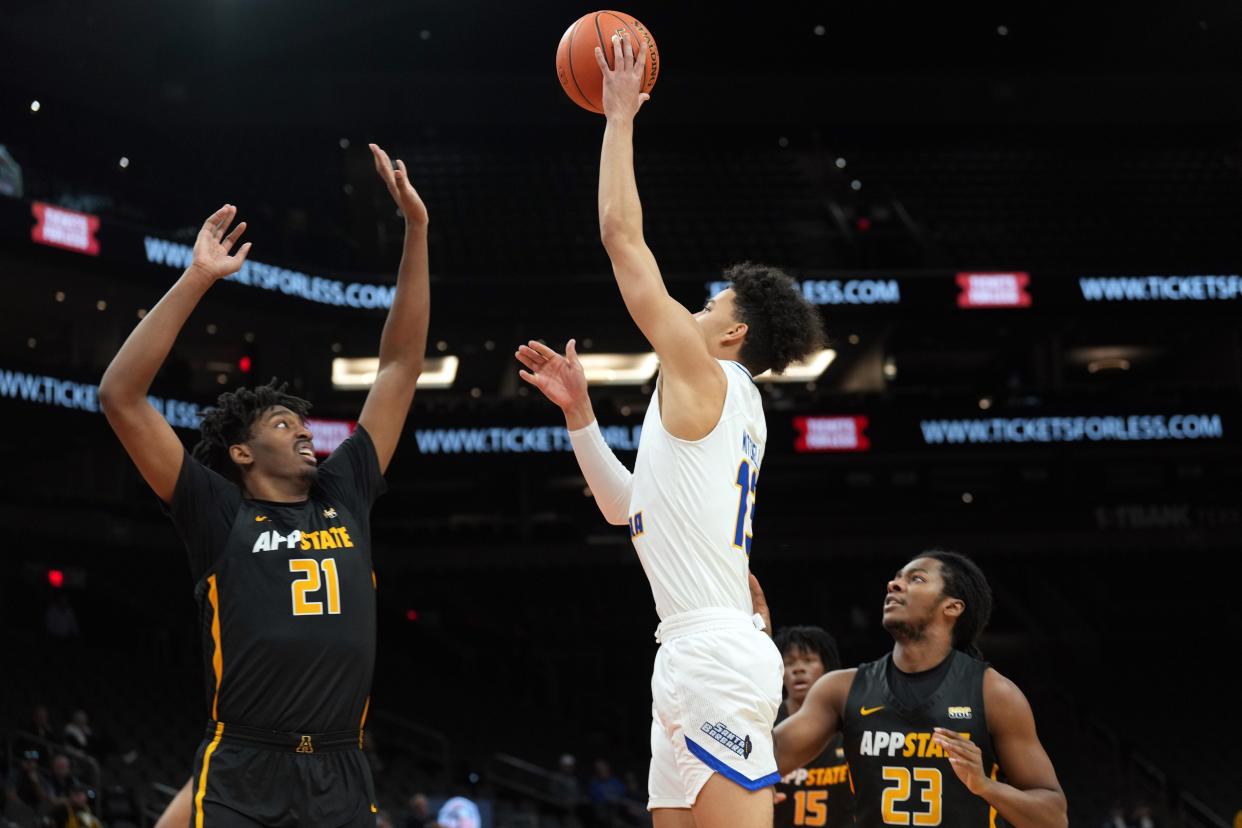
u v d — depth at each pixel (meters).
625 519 3.96
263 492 3.71
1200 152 31.62
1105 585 27.34
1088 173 30.72
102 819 14.30
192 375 26.47
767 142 31.72
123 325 24.03
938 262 27.47
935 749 4.18
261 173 27.78
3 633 19.36
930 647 4.27
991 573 27.30
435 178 29.25
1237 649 26.30
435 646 24.92
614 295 25.28
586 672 25.50
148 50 26.59
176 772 16.83
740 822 3.18
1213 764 23.17
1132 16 30.03
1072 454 25.59
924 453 25.23
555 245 27.19
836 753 5.25
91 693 18.61
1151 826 19.75
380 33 29.23
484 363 29.12
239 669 3.40
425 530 26.45
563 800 18.55
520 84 30.12
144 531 22.89
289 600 3.46
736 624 3.31
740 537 3.37
